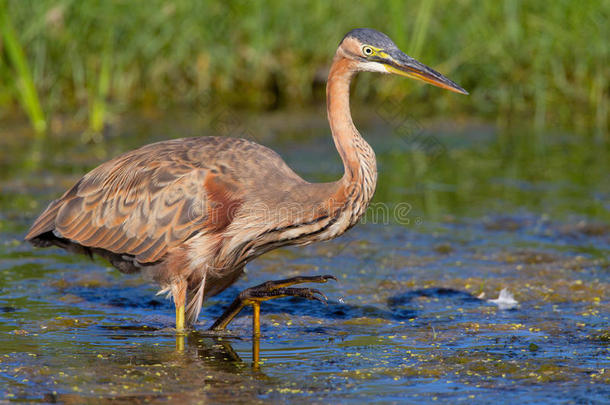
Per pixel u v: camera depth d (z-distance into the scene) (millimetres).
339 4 22828
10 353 8859
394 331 9789
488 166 17844
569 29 21875
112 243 10109
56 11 20641
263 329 9891
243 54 22891
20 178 16109
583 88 21875
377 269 12164
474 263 12336
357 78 22922
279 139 19344
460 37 22312
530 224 14156
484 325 9930
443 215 14711
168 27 21781
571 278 11617
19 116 21016
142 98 22188
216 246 9828
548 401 7719
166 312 10523
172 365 8625
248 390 7965
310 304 10836
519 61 22250
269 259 12648
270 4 22453
